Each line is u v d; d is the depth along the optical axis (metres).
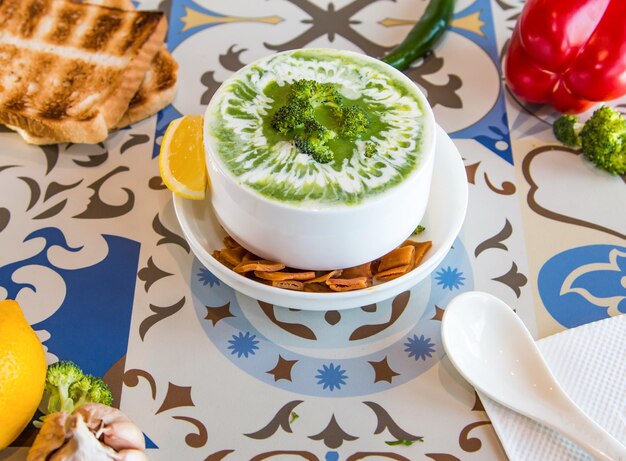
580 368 0.50
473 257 0.56
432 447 0.49
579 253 0.56
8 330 0.46
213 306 0.54
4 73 0.61
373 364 0.51
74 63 0.62
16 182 0.59
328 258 0.50
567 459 0.47
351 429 0.49
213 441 0.49
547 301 0.54
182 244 0.56
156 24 0.62
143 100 0.61
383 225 0.49
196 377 0.51
